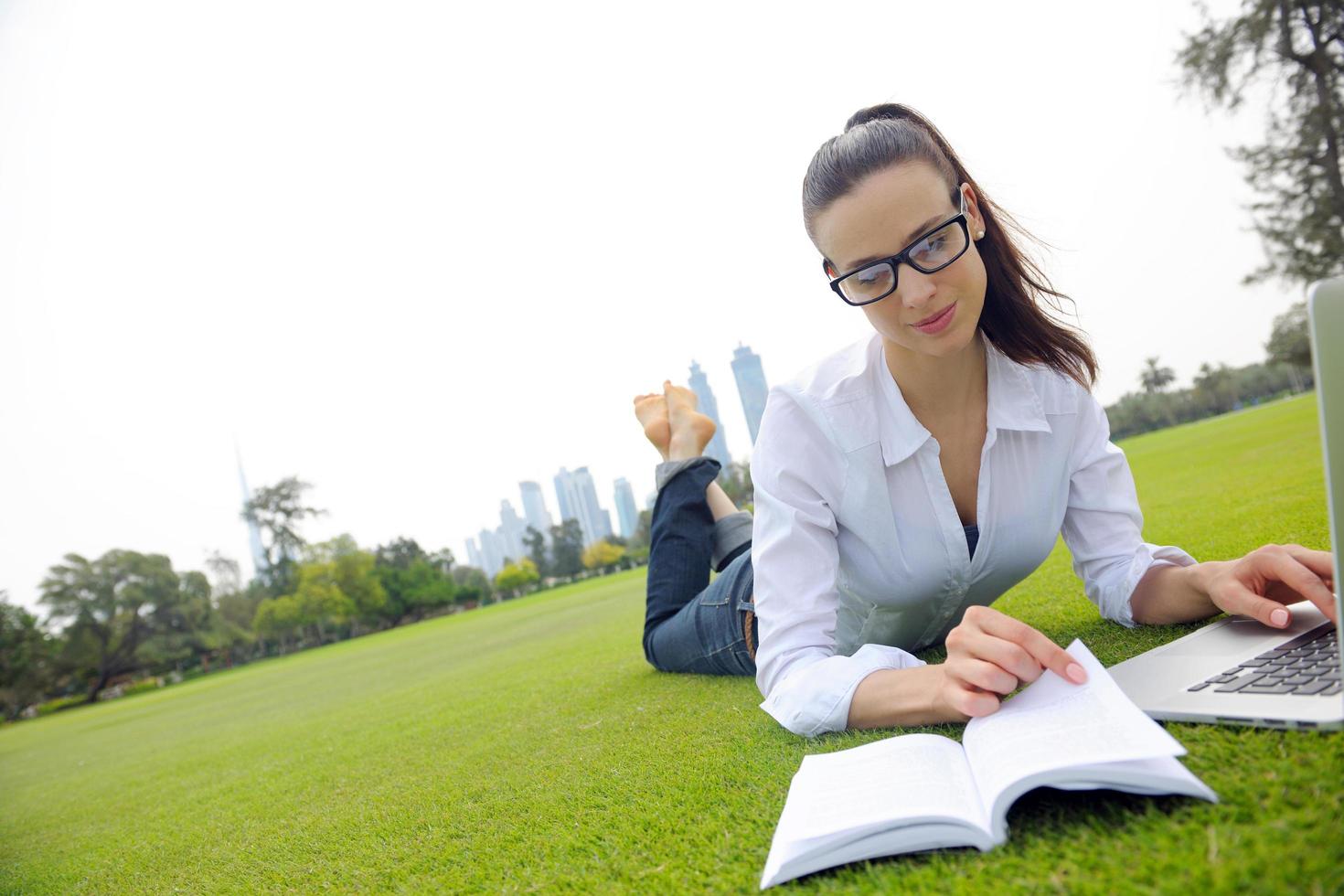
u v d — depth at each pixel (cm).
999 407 144
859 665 125
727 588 214
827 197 116
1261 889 54
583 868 106
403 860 134
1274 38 1450
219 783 292
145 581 4978
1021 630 98
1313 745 74
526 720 255
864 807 83
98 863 202
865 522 148
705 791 125
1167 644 122
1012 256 136
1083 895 61
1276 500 303
